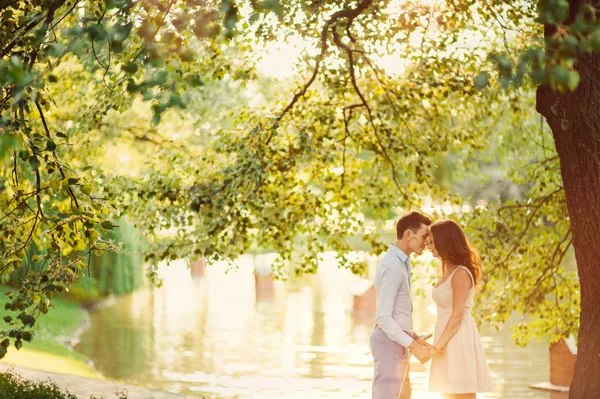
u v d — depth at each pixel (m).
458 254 6.96
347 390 14.37
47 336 19.33
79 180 6.64
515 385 14.80
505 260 13.07
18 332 6.44
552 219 13.05
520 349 18.62
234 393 14.14
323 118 11.53
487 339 20.11
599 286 7.12
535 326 13.24
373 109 12.09
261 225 11.84
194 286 36.00
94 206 6.94
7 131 5.88
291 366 16.83
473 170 14.01
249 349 19.11
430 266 12.86
